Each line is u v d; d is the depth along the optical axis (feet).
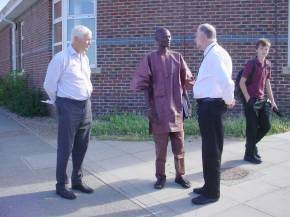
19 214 10.53
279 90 22.50
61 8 26.16
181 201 11.19
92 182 12.90
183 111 12.20
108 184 12.69
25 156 16.38
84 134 11.93
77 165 12.03
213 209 10.61
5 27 45.32
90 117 12.00
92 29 24.95
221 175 13.01
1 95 35.45
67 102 11.41
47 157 16.15
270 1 22.26
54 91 11.48
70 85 11.37
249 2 22.40
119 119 21.52
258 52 13.76
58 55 11.35
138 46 23.73
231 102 10.49
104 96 24.39
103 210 10.77
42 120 26.25
